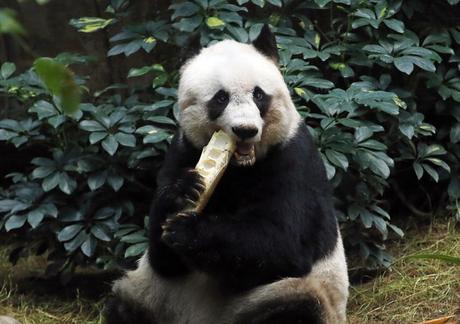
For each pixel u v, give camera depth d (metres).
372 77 9.90
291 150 6.53
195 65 6.54
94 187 9.08
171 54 10.47
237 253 6.13
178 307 7.06
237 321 6.70
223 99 6.22
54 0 10.92
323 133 8.88
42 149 11.20
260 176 6.42
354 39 9.86
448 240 10.06
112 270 9.95
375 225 9.29
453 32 10.18
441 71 10.14
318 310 6.58
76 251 9.61
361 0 9.61
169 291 7.09
